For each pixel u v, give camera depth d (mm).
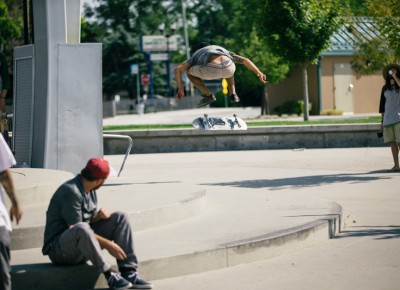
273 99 44812
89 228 6875
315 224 9484
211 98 11477
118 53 94375
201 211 10680
